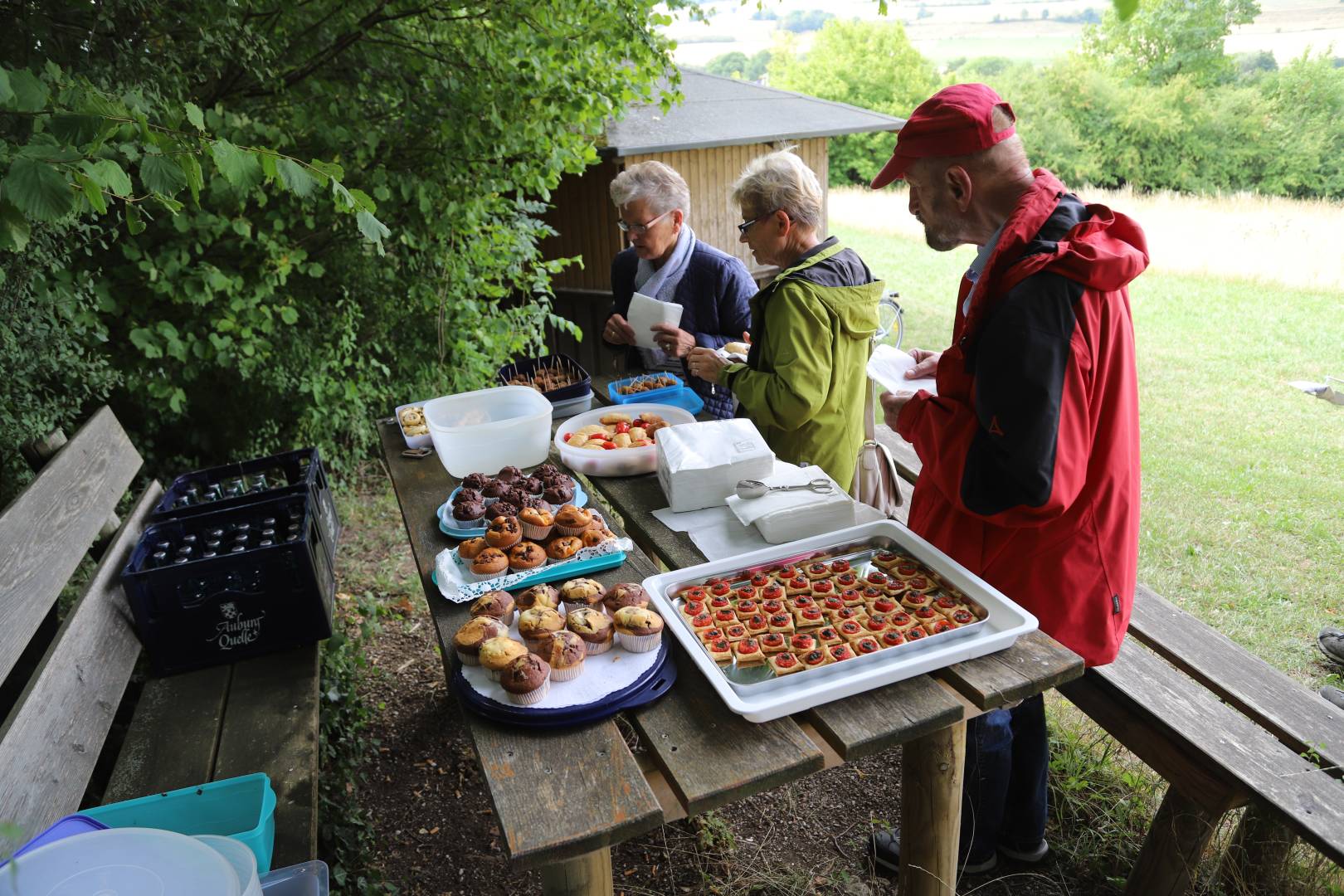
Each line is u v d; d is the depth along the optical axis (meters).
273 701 2.21
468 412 2.63
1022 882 2.29
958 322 1.83
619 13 3.99
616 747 1.35
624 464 2.33
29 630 1.98
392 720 3.06
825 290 2.21
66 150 1.39
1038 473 1.47
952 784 1.70
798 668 1.45
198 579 2.27
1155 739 2.06
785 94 8.21
